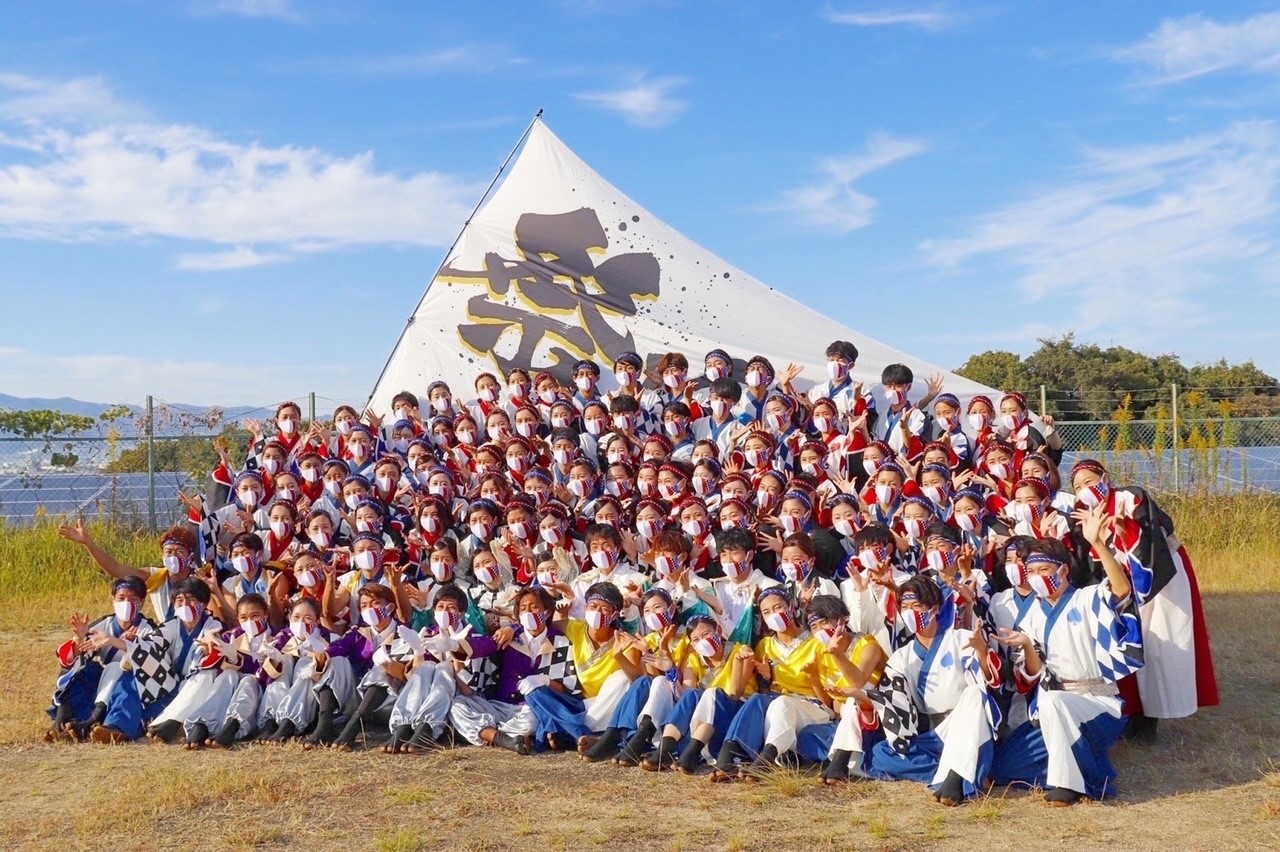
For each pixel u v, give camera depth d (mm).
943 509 9102
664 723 7840
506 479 10336
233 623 9375
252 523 10336
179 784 7277
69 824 6648
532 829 6488
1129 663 7117
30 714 9367
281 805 6934
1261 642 11109
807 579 8258
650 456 10727
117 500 18562
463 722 8367
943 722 7242
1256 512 16625
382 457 10953
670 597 8336
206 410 19234
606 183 14164
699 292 13695
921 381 12812
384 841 6215
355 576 9250
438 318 14078
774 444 10461
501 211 14258
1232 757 7715
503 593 9047
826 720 7691
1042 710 6957
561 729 8234
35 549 16109
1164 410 19453
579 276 13898
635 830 6465
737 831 6426
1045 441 10688
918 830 6391
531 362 13734
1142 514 7648
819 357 13266
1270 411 21016
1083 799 6848
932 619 7246
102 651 8969
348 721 8461
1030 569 7363
